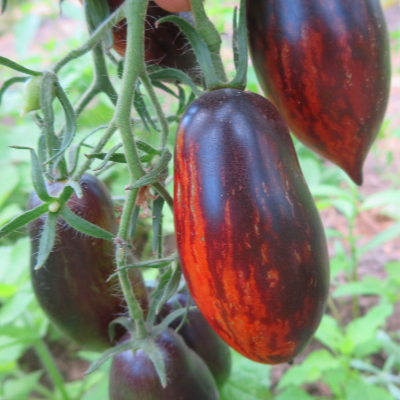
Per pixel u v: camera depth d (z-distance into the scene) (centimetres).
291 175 14
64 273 17
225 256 13
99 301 18
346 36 15
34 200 17
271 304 13
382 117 17
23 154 52
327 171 60
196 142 13
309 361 37
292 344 14
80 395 41
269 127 14
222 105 14
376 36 16
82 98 18
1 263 33
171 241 35
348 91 16
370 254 62
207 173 13
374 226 67
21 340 35
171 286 15
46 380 54
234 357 26
